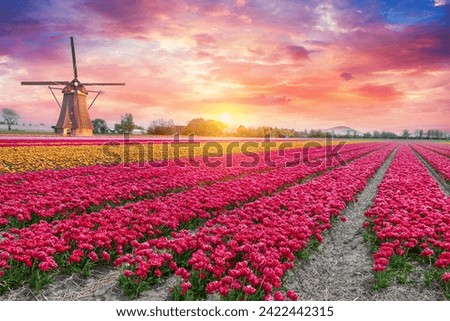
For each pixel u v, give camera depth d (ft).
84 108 192.13
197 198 36.65
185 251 25.02
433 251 26.91
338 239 32.81
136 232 26.27
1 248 21.50
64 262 23.43
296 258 26.84
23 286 21.45
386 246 24.95
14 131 246.06
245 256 23.31
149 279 21.93
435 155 120.57
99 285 22.39
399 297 22.04
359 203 48.01
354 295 22.50
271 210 34.78
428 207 34.96
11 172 58.49
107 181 49.14
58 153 84.69
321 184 49.70
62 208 31.83
